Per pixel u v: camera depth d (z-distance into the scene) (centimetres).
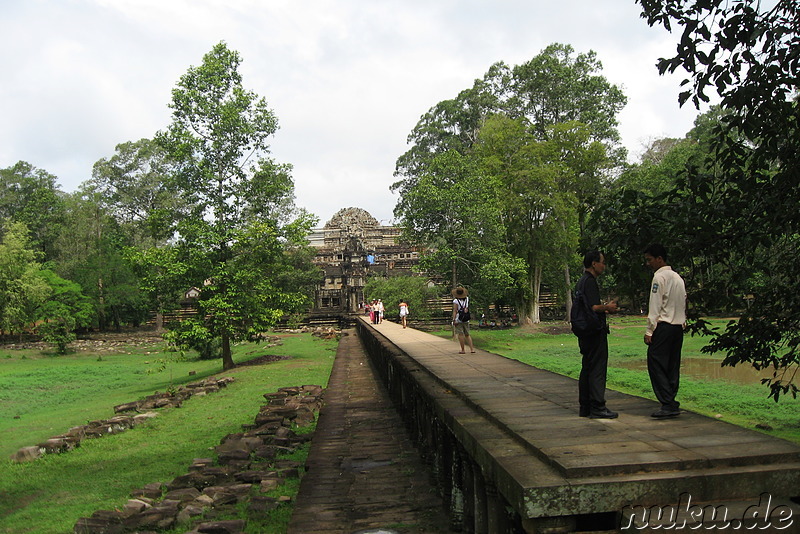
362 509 724
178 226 2600
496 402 719
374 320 3750
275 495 832
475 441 545
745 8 641
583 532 386
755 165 745
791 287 803
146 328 6800
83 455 1225
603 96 5125
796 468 408
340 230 8081
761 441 469
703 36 657
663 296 593
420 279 5272
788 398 1568
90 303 5528
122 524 735
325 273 6919
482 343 3725
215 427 1412
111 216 6078
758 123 673
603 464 413
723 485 398
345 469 926
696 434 504
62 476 1068
